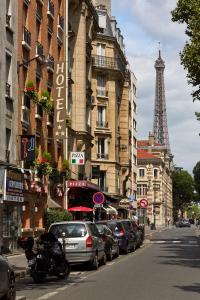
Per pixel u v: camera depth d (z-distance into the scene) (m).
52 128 35.78
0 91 25.98
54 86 36.25
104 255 22.16
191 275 17.64
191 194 162.88
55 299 12.64
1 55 26.17
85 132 45.53
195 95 29.67
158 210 126.69
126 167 69.19
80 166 45.44
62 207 36.75
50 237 17.34
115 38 64.31
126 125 69.69
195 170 120.12
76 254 19.61
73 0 43.97
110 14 71.38
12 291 11.66
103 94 63.22
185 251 31.08
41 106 31.67
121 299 12.37
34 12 32.09
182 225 114.31
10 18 27.72
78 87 45.47
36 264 16.70
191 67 28.06
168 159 152.38
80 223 20.17
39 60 32.69
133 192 84.12
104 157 62.34
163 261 23.77
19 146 28.50
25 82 30.45
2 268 10.94
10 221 26.89
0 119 25.86
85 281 16.44
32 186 30.14
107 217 54.47
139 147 146.75
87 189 43.50
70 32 41.62
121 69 65.50
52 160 35.62
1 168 24.25
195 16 28.22
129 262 23.47
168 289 14.10
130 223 31.95
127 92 70.31
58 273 17.03
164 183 136.38
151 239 48.09
